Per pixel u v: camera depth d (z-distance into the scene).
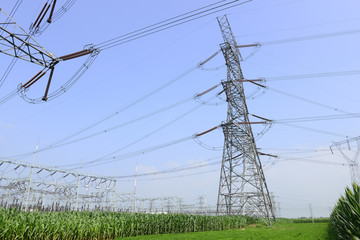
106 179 60.62
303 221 69.06
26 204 41.88
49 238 17.55
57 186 58.62
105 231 21.20
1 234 14.76
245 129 40.66
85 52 17.64
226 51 44.47
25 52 15.55
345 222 12.02
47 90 17.59
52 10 17.70
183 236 23.09
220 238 21.38
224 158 43.31
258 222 42.53
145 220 26.39
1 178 50.72
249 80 41.91
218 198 41.31
